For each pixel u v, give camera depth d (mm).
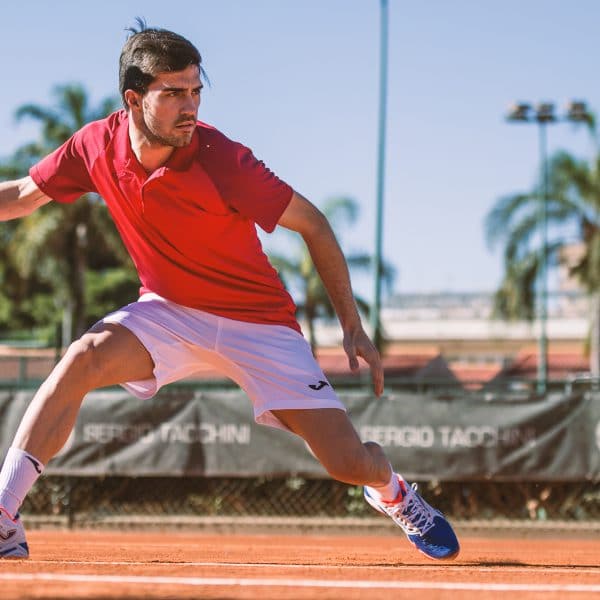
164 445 22734
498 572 7660
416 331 115312
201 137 8086
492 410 21906
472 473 21781
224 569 7340
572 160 61344
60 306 85688
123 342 8242
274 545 16453
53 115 68938
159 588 5844
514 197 61594
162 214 8023
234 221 8180
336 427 8461
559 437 21641
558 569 8289
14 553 7969
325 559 9812
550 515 22391
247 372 8539
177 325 8430
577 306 109438
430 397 22109
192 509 23562
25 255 69812
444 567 8242
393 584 6246
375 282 48688
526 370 57219
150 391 8500
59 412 8039
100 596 5402
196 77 7730
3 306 88812
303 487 23562
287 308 8672
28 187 8844
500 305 62750
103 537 19906
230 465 22516
